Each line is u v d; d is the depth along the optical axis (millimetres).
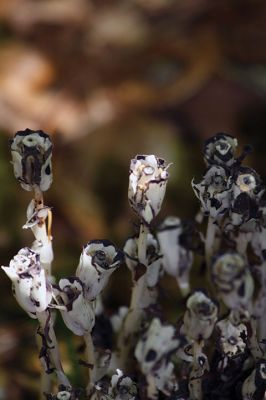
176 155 579
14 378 428
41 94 634
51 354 330
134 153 586
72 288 312
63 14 716
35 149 311
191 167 573
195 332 307
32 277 305
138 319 345
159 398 342
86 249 314
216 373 338
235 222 320
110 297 477
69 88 637
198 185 319
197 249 358
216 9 729
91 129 606
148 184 310
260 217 327
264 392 319
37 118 617
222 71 651
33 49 674
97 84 642
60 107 623
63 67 655
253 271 342
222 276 294
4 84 633
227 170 320
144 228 322
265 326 347
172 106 622
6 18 724
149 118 611
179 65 662
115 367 355
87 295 315
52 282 330
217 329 322
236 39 692
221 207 318
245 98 627
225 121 614
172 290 463
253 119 617
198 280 465
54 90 638
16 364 435
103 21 715
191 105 621
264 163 575
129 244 338
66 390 331
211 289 351
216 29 707
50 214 325
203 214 341
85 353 354
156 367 292
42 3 730
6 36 704
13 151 314
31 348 443
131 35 695
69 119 615
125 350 352
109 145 591
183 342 295
